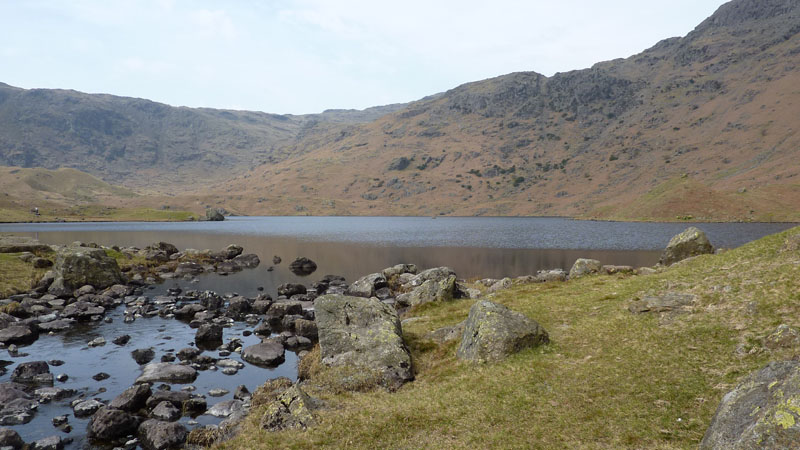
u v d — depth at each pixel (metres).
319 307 26.61
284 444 16.31
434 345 27.41
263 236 166.88
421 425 17.09
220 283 66.62
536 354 22.12
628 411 15.81
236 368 29.11
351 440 16.31
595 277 41.62
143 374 27.14
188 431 20.06
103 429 19.69
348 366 23.34
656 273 36.59
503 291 41.16
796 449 9.14
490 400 18.30
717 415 11.81
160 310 46.12
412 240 143.12
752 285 23.16
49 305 46.69
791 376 10.48
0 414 21.52
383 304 27.88
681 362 18.44
